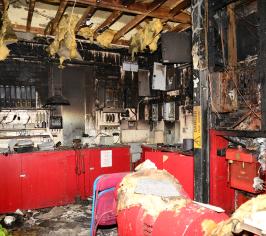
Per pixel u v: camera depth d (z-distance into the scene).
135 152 5.91
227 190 3.55
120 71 6.09
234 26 3.85
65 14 4.70
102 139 5.37
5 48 4.80
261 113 2.91
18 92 5.11
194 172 3.58
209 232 1.56
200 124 3.49
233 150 3.28
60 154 4.60
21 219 4.00
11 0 4.26
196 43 3.55
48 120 5.38
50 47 5.18
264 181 2.99
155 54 6.03
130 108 6.18
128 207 2.10
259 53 2.95
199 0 3.52
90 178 4.86
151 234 1.85
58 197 4.59
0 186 4.19
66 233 3.51
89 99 5.78
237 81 3.54
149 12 4.13
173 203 1.95
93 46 5.78
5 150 4.45
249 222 1.19
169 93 5.84
